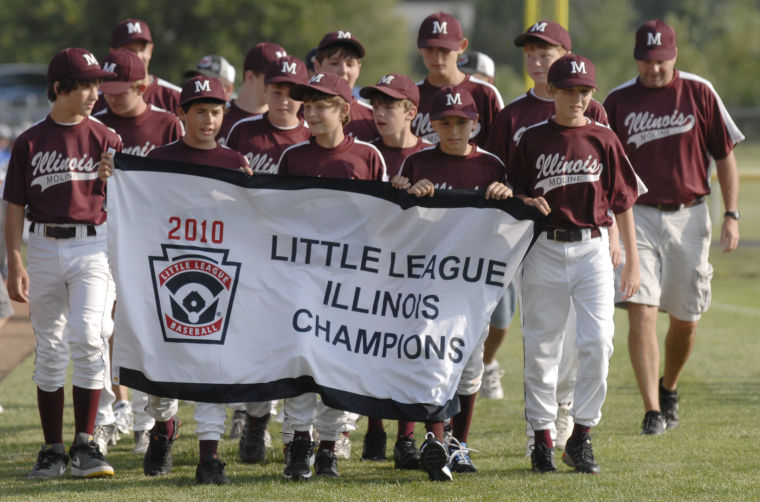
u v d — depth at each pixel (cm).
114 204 1883
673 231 2469
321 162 2027
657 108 2456
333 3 14950
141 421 2230
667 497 1759
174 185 1898
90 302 1980
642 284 2417
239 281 1897
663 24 2459
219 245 1902
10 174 1978
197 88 1925
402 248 1927
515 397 2850
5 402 2777
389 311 1920
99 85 2123
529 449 2141
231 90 3241
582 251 1953
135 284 1878
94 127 2012
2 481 1948
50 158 1969
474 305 1934
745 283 5475
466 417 2044
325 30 14100
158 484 1903
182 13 12662
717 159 2539
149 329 1878
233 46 12781
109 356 2341
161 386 1870
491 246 1927
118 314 1870
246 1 12900
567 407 2259
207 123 1941
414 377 1902
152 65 12612
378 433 2159
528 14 5600
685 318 2502
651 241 2470
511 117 2248
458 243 1923
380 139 2248
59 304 2014
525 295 2000
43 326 2011
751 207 8350
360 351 1906
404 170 2028
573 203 1947
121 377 1877
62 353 2025
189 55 12519
